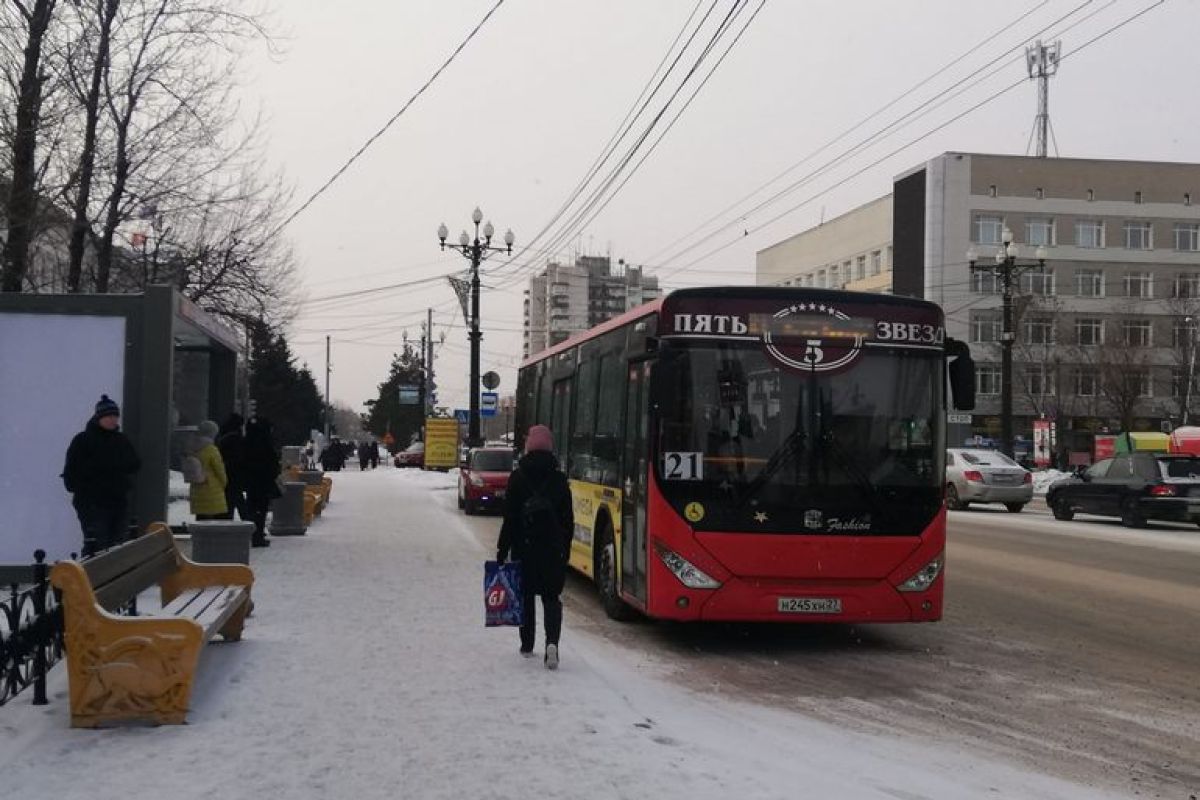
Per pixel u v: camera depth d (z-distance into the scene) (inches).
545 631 304.3
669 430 346.6
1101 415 2514.8
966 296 2748.5
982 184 2785.4
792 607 342.3
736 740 235.6
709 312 350.9
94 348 442.0
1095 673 333.7
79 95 647.1
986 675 329.1
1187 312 2363.4
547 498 305.9
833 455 347.9
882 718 271.4
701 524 342.6
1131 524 903.1
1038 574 577.0
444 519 848.3
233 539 394.0
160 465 443.5
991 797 205.5
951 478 1151.0
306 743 221.9
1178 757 243.6
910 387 356.8
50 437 436.1
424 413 2588.6
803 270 3430.1
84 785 193.8
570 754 216.7
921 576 350.3
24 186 590.9
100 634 232.5
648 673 317.1
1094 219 2851.9
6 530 429.4
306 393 3346.5
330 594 427.5
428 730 232.7
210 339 576.1
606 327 444.5
